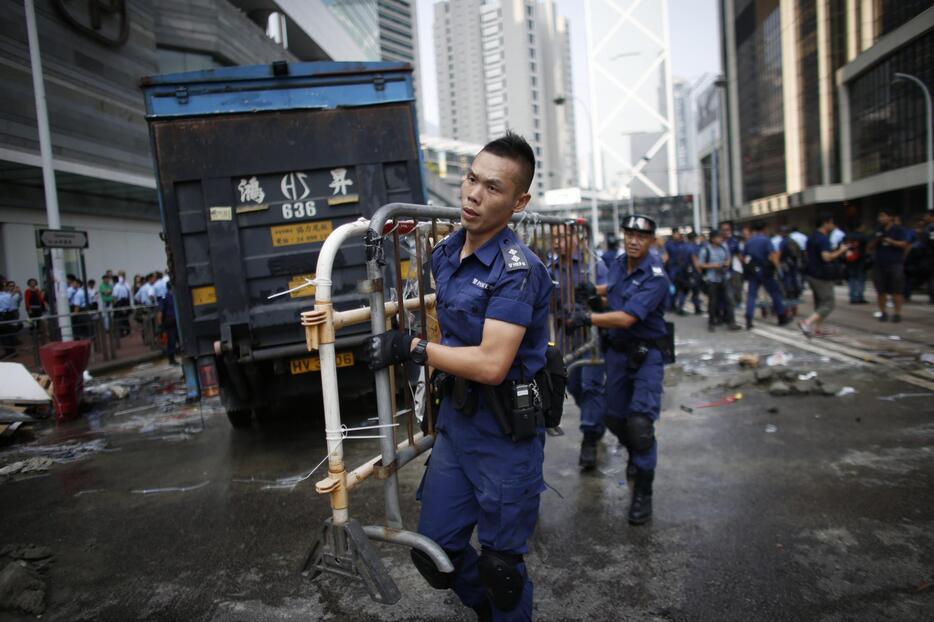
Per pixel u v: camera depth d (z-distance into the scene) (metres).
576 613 2.59
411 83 5.39
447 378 2.06
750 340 9.77
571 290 4.41
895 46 30.59
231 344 5.01
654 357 3.66
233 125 5.15
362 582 2.00
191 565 3.18
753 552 3.03
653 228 3.59
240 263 5.16
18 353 9.25
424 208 2.46
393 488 2.23
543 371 2.07
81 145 16.88
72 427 6.53
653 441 3.46
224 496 4.19
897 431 4.77
